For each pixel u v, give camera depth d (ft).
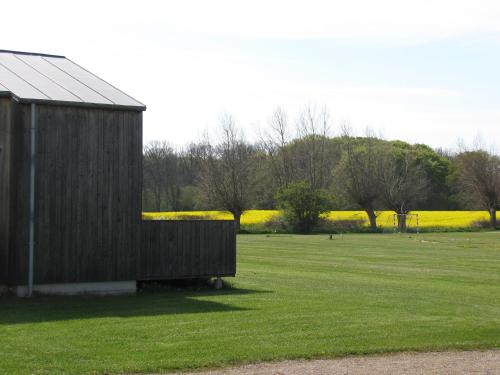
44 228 66.44
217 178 282.56
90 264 68.64
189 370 37.52
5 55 81.10
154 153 359.46
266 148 316.81
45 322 51.75
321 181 310.86
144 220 73.46
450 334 48.75
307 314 57.26
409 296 72.90
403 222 285.02
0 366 36.91
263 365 38.86
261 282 85.10
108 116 69.62
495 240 202.39
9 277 65.82
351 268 109.60
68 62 83.10
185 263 75.41
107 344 43.39
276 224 267.18
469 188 300.81
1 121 65.72
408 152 352.49
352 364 39.42
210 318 54.54
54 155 67.05
